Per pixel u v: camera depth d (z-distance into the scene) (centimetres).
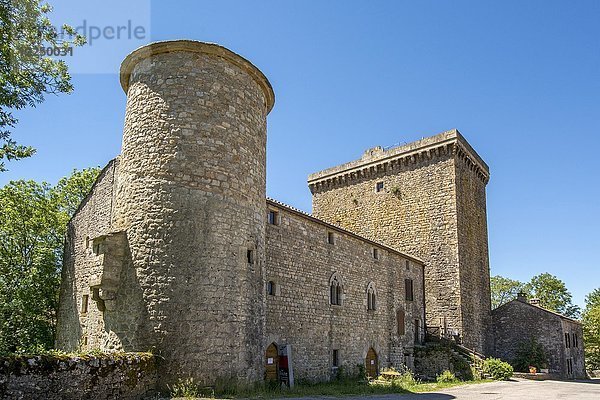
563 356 3588
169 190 1431
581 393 2139
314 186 4291
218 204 1470
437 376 2831
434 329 3316
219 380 1350
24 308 2602
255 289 1538
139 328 1350
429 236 3509
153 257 1391
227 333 1398
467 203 3650
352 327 2480
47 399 996
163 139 1473
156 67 1542
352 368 2417
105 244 1424
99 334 1457
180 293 1360
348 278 2519
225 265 1442
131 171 1499
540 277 6688
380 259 2878
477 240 3750
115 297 1416
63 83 1476
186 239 1402
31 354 1027
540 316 3684
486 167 4112
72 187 3134
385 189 3819
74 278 2225
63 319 2267
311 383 2070
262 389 1481
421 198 3609
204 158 1476
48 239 2856
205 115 1507
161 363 1307
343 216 4031
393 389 2116
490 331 3772
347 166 4069
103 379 1120
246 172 1577
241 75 1625
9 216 2780
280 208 2086
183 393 1265
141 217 1434
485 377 2922
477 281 3638
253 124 1645
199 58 1543
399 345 2925
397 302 2998
